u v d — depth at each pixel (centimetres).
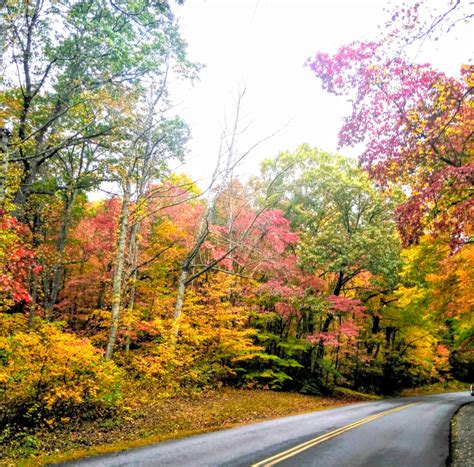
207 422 1153
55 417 973
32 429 888
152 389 1427
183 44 1548
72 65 1435
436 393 3531
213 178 1600
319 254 2141
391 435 1094
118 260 1433
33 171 1466
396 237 2148
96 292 2209
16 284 1009
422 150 773
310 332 2423
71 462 698
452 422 1437
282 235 2095
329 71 773
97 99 1235
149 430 987
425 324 2367
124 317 1502
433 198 734
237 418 1270
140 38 1502
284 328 2395
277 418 1339
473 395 3053
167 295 2025
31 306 1467
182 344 1711
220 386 1853
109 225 2000
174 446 837
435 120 758
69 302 2172
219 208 2295
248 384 2012
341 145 864
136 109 1491
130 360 1602
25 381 931
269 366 2211
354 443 951
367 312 2680
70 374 1007
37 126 1454
